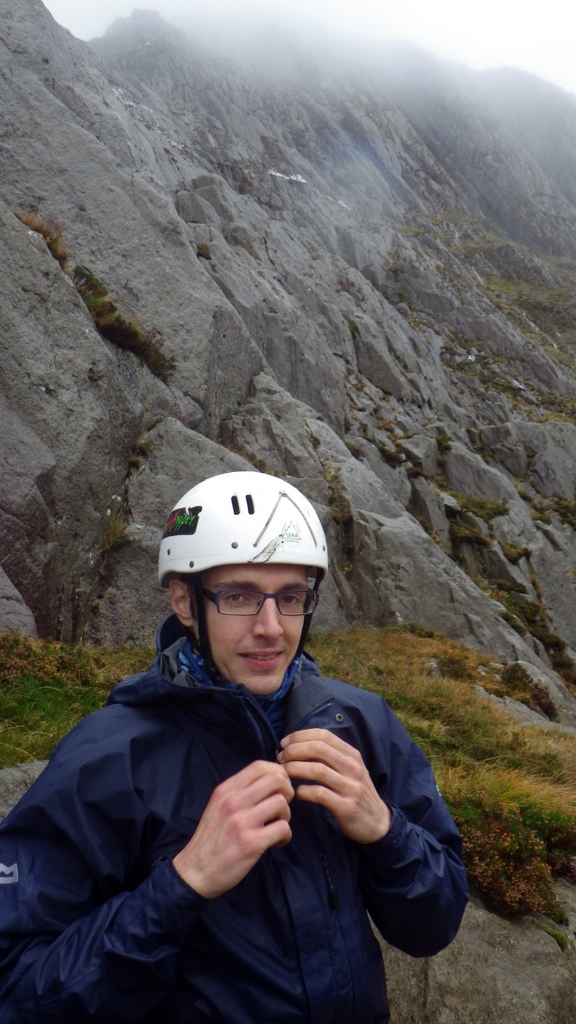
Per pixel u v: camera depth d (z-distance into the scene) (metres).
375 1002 1.60
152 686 1.68
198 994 1.50
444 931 1.72
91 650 11.07
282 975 1.50
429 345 48.19
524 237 125.12
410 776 1.91
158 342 16.06
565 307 92.75
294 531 1.76
